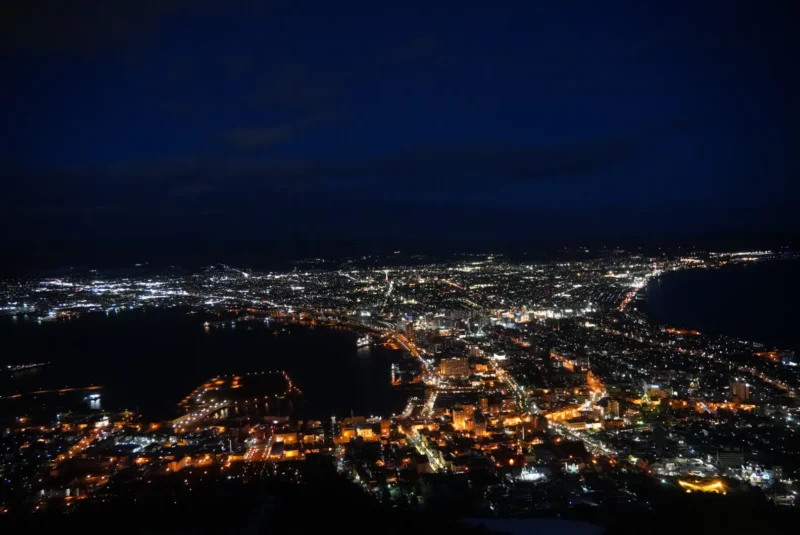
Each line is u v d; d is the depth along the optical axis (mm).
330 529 27203
